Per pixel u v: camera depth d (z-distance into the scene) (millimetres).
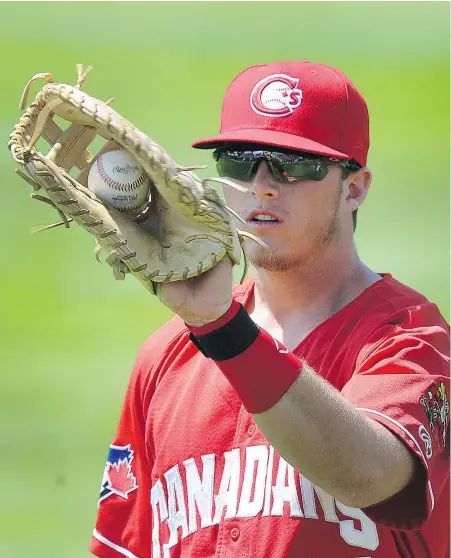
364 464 10367
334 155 12633
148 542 13969
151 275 10273
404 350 11555
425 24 89562
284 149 12609
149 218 10633
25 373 44781
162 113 71625
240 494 12227
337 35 87500
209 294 10336
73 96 9844
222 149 13289
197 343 10672
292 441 10297
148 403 13695
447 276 49719
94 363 46000
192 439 12781
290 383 10281
